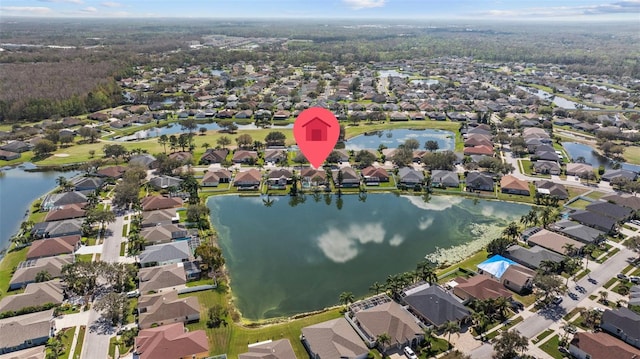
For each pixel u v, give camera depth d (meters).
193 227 125.50
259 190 156.00
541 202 145.50
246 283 101.94
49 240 110.00
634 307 86.62
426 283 96.81
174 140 193.25
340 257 114.00
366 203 148.75
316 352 74.69
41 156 189.12
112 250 111.56
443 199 151.00
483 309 85.06
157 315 83.81
